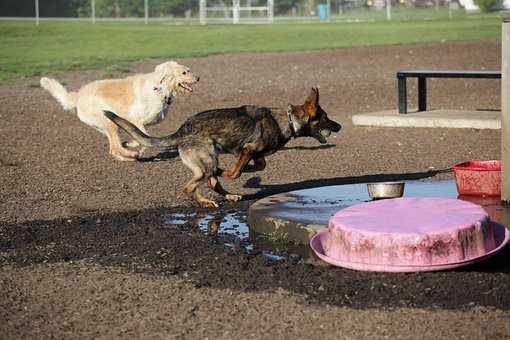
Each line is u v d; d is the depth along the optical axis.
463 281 6.95
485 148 12.76
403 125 14.83
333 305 6.61
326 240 7.79
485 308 6.41
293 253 8.06
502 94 8.94
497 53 26.92
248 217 9.02
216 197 10.42
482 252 7.29
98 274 7.61
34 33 39.78
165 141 9.81
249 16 59.78
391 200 8.14
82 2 59.53
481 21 43.78
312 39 35.50
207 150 9.73
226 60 27.64
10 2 57.41
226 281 7.27
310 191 9.88
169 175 11.73
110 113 9.79
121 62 27.08
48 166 12.59
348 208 7.98
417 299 6.64
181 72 13.26
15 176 11.91
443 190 9.94
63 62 27.38
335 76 22.91
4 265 8.00
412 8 63.38
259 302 6.75
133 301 6.90
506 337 5.91
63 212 9.88
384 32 38.16
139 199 10.40
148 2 61.22
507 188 9.03
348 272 7.30
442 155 12.37
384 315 6.36
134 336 6.20
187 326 6.34
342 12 62.75
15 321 6.57
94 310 6.74
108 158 13.11
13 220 9.58
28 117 17.34
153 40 36.12
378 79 22.02
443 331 6.03
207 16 62.22
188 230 8.97
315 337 6.04
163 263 7.84
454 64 24.56
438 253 7.11
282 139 9.95
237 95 19.86
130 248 8.37
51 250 8.41
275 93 20.05
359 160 12.27
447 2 62.81
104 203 10.25
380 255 7.18
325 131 10.12
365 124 15.12
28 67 26.12
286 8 63.62
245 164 9.84
